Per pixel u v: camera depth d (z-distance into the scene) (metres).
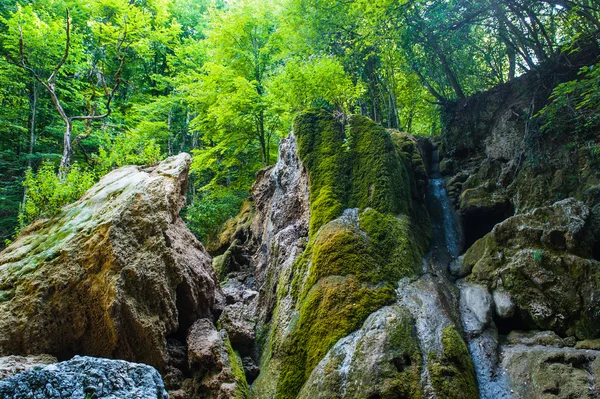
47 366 2.89
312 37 12.00
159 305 5.70
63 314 5.34
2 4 15.16
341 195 7.47
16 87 14.76
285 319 6.44
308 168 8.17
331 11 11.57
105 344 5.32
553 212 6.15
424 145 11.53
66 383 2.73
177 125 18.34
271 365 5.93
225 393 5.04
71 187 7.54
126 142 10.81
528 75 9.76
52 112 15.93
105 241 5.50
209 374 5.51
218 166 14.67
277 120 12.70
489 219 8.70
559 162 7.84
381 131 8.22
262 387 5.61
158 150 10.30
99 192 6.94
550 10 9.62
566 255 5.68
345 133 8.45
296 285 6.73
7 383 2.63
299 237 7.87
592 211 6.58
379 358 4.62
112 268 5.35
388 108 13.11
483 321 5.69
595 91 6.70
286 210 8.69
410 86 13.50
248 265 10.63
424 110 14.91
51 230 6.58
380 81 13.04
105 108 15.66
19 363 4.59
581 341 5.01
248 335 6.75
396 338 4.85
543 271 5.71
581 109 7.80
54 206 7.26
